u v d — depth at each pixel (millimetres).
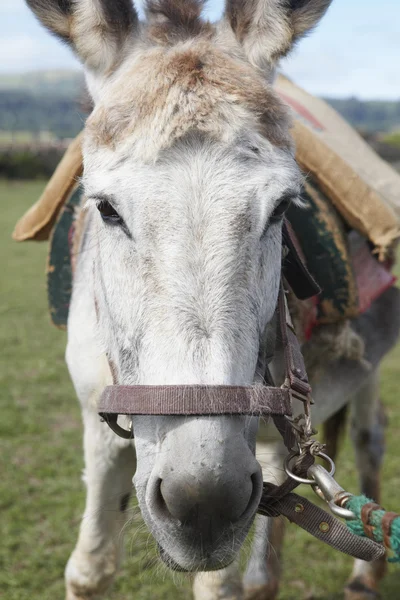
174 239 1490
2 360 5961
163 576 1769
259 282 1582
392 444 4418
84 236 2289
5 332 6848
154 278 1497
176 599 2949
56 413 4840
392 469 4051
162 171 1519
